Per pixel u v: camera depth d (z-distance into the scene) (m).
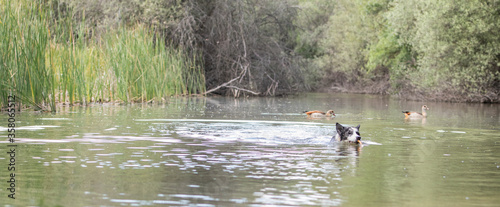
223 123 19.33
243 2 45.03
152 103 30.89
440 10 37.81
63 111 23.34
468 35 37.84
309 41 69.19
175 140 14.22
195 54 42.62
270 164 10.88
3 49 21.70
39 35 22.73
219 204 7.83
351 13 63.78
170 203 7.88
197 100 35.66
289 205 7.84
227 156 11.76
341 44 64.69
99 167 10.39
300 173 10.02
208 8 44.91
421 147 13.65
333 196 8.37
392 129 18.39
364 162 11.29
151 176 9.61
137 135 15.22
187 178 9.48
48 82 23.17
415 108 31.92
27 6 23.11
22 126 17.11
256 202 7.97
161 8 40.66
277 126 18.62
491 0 36.47
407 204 8.00
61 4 37.22
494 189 8.97
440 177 9.86
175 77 38.38
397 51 50.19
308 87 51.19
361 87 62.66
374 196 8.41
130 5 40.88
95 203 7.88
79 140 13.97
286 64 46.72
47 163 10.73
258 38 46.09
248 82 43.69
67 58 26.53
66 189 8.65
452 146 13.91
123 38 31.14
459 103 38.66
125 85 29.98
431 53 39.25
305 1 73.06
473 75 38.31
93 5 40.31
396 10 43.56
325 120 21.84
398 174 10.08
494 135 16.66
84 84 27.55
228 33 43.41
